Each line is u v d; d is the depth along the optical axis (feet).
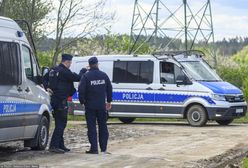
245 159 66.49
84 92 67.77
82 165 57.36
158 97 114.21
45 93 71.56
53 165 56.90
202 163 61.52
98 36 164.14
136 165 58.44
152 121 130.21
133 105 115.55
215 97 110.93
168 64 114.42
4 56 61.67
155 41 168.04
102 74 68.85
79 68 118.93
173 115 113.50
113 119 135.23
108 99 69.67
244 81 185.88
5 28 63.26
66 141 83.35
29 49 68.59
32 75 68.44
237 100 114.21
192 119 112.27
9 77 62.13
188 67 114.42
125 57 116.88
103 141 69.21
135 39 178.40
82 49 189.06
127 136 91.25
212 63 193.47
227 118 112.16
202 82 112.98
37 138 69.72
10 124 61.77
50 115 73.15
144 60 115.75
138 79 115.65
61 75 67.10
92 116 68.18
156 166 58.18
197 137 89.45
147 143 80.89
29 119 66.49
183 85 112.88
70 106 118.11
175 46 176.65
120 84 116.26
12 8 138.00
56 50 153.38
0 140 60.29
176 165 59.21
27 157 62.90
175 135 92.73
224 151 72.28
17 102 63.41
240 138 88.02
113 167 56.70
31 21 138.92
